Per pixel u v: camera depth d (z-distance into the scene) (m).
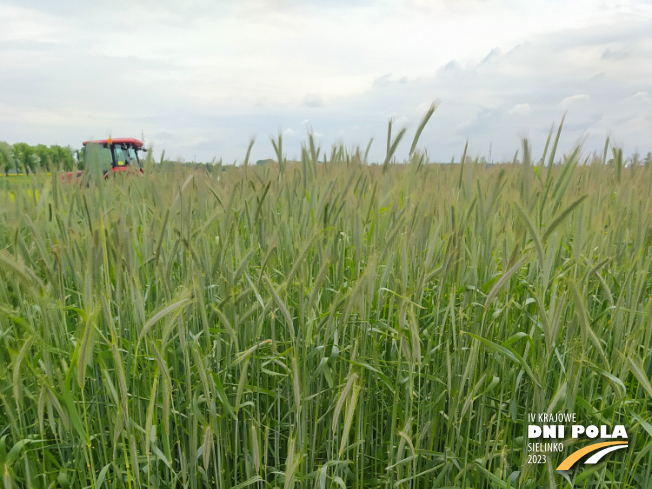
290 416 2.05
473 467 1.91
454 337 1.91
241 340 2.03
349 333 2.12
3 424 1.96
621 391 1.67
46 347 1.55
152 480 1.80
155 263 1.95
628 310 1.82
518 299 2.06
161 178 2.61
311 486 1.91
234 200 2.44
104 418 1.97
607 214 2.36
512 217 2.09
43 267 1.75
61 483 1.68
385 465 2.11
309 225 2.12
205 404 1.99
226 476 1.98
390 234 1.99
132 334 1.82
